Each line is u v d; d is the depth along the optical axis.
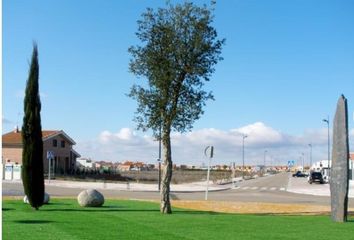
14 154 74.69
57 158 77.25
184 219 17.86
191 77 20.31
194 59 20.11
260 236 13.59
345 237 13.67
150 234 13.52
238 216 19.70
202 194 43.88
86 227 14.69
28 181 20.91
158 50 20.25
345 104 18.58
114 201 27.97
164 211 20.56
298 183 78.25
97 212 20.23
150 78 20.19
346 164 18.33
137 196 37.03
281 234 14.09
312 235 13.98
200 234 13.80
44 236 12.58
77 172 75.25
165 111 20.27
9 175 65.25
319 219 18.91
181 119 20.38
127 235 13.16
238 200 34.50
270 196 41.69
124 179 75.19
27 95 21.23
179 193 45.62
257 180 94.88
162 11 20.30
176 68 20.06
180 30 20.19
